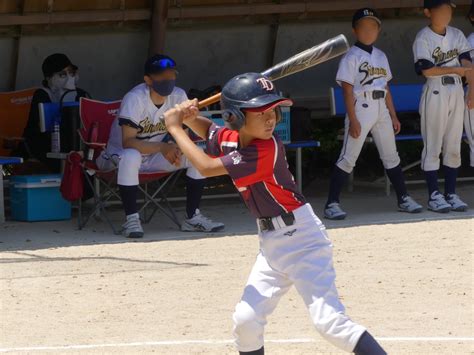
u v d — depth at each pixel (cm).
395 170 1745
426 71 1711
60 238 1558
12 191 1744
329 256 790
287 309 1118
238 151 780
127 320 1074
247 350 802
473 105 1767
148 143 1551
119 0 1919
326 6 2031
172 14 1958
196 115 829
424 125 1747
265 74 837
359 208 1809
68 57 1975
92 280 1264
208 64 2083
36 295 1192
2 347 971
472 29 2220
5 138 1820
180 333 1016
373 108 1688
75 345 974
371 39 1686
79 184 1599
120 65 2020
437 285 1211
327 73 2169
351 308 1110
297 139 1842
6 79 1966
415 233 1555
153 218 1744
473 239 1498
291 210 785
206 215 1767
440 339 975
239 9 1988
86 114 1655
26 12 1867
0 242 1529
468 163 2203
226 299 1156
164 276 1282
